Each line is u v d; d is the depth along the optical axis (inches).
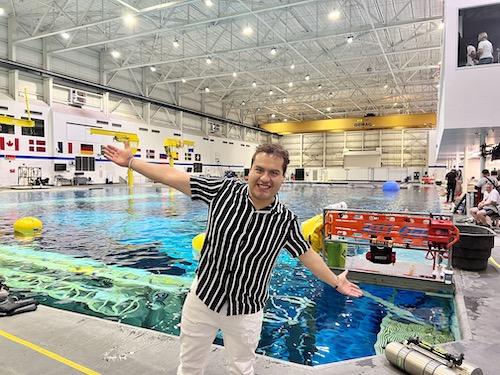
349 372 80.7
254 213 53.1
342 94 1168.8
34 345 89.7
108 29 690.8
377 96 1071.0
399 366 81.0
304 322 123.4
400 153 1413.6
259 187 51.7
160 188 858.1
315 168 1521.9
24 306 112.3
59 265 194.1
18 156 701.9
